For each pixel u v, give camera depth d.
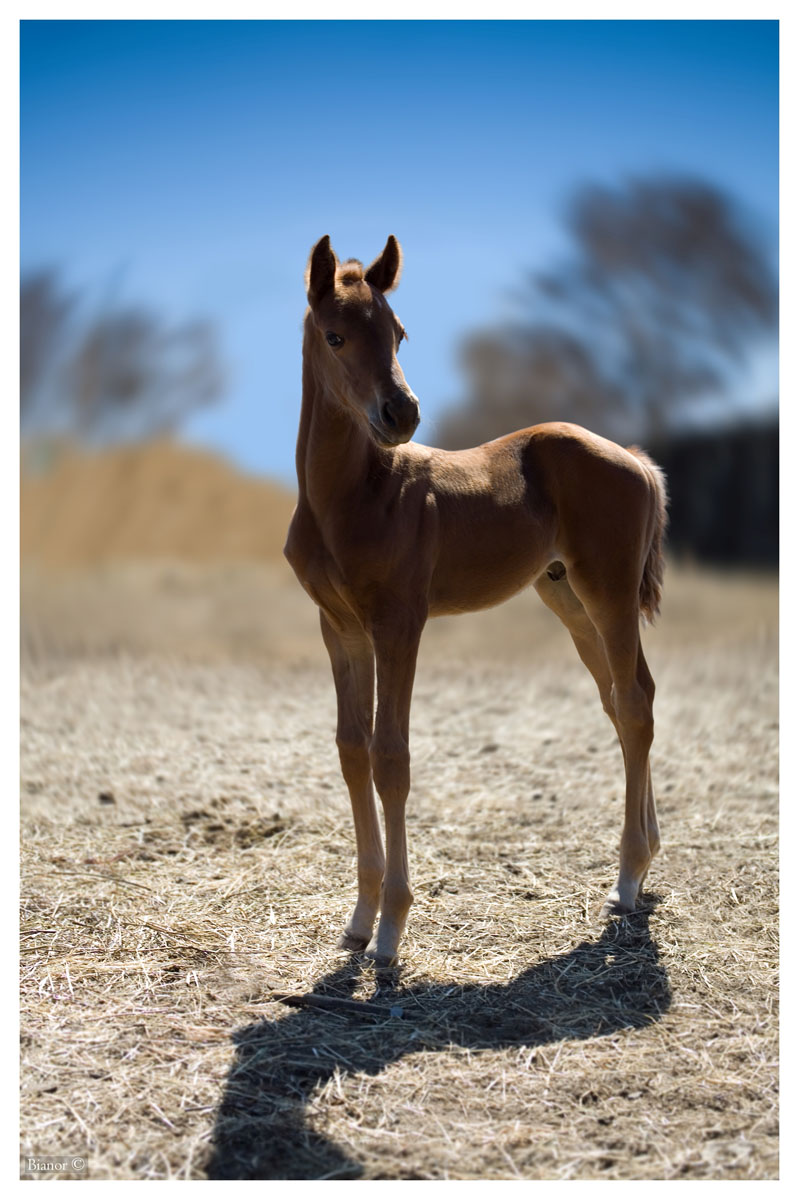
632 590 3.96
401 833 3.39
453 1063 2.81
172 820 4.96
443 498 3.65
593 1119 2.56
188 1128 2.53
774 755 5.72
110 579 13.42
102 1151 2.44
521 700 7.38
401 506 3.48
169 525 15.76
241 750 6.10
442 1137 2.50
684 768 5.62
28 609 11.50
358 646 3.67
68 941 3.58
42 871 4.27
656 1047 2.89
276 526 16.06
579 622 4.30
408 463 3.61
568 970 3.37
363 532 3.41
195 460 16.67
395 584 3.45
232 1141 2.48
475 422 18.12
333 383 3.31
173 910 3.88
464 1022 3.04
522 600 11.63
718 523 16.44
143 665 8.67
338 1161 2.41
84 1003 3.13
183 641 10.38
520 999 3.18
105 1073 2.75
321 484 3.46
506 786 5.44
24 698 7.30
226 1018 3.07
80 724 6.67
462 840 4.64
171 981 3.30
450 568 3.67
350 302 3.20
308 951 3.54
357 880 4.02
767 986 3.25
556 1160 2.40
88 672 8.31
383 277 3.48
